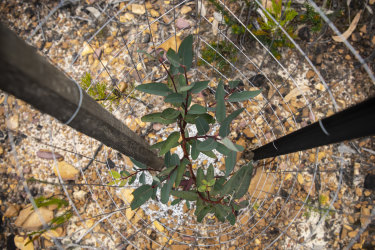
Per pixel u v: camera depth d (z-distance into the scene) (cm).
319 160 201
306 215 195
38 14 226
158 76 214
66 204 200
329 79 211
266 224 195
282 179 198
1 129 213
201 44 216
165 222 196
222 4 219
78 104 70
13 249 197
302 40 216
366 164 200
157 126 206
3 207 203
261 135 205
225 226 194
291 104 209
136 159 130
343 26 214
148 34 221
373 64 210
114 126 95
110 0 226
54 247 196
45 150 208
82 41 223
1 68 45
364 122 67
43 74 53
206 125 101
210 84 210
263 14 210
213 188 124
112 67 218
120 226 197
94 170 204
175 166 113
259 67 214
